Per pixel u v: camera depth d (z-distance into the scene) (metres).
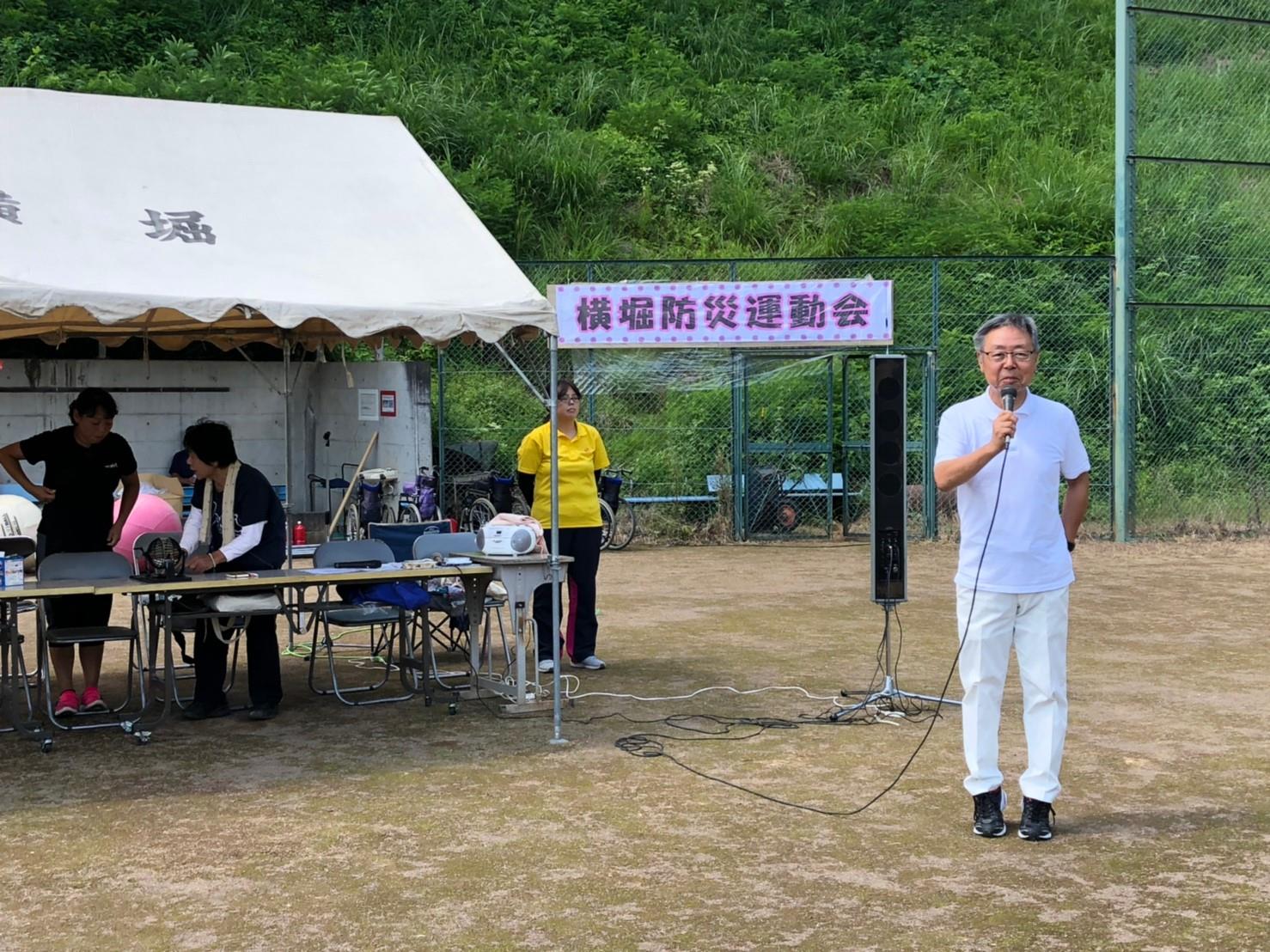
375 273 7.10
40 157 7.14
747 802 5.65
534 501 8.48
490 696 7.82
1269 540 15.44
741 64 25.08
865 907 4.40
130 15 22.45
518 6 25.72
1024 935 4.15
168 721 7.25
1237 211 16.14
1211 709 7.34
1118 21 15.23
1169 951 4.02
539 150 20.91
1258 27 15.62
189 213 7.14
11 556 6.61
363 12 24.77
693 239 20.20
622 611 10.88
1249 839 5.12
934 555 14.44
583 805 5.61
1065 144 22.77
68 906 4.46
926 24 26.81
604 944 4.11
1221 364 16.88
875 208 20.17
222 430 7.32
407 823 5.37
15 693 6.78
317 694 7.95
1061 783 5.90
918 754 6.42
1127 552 14.62
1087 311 17.70
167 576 6.82
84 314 9.52
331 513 15.22
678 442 16.27
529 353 16.92
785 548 15.17
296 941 4.14
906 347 15.55
